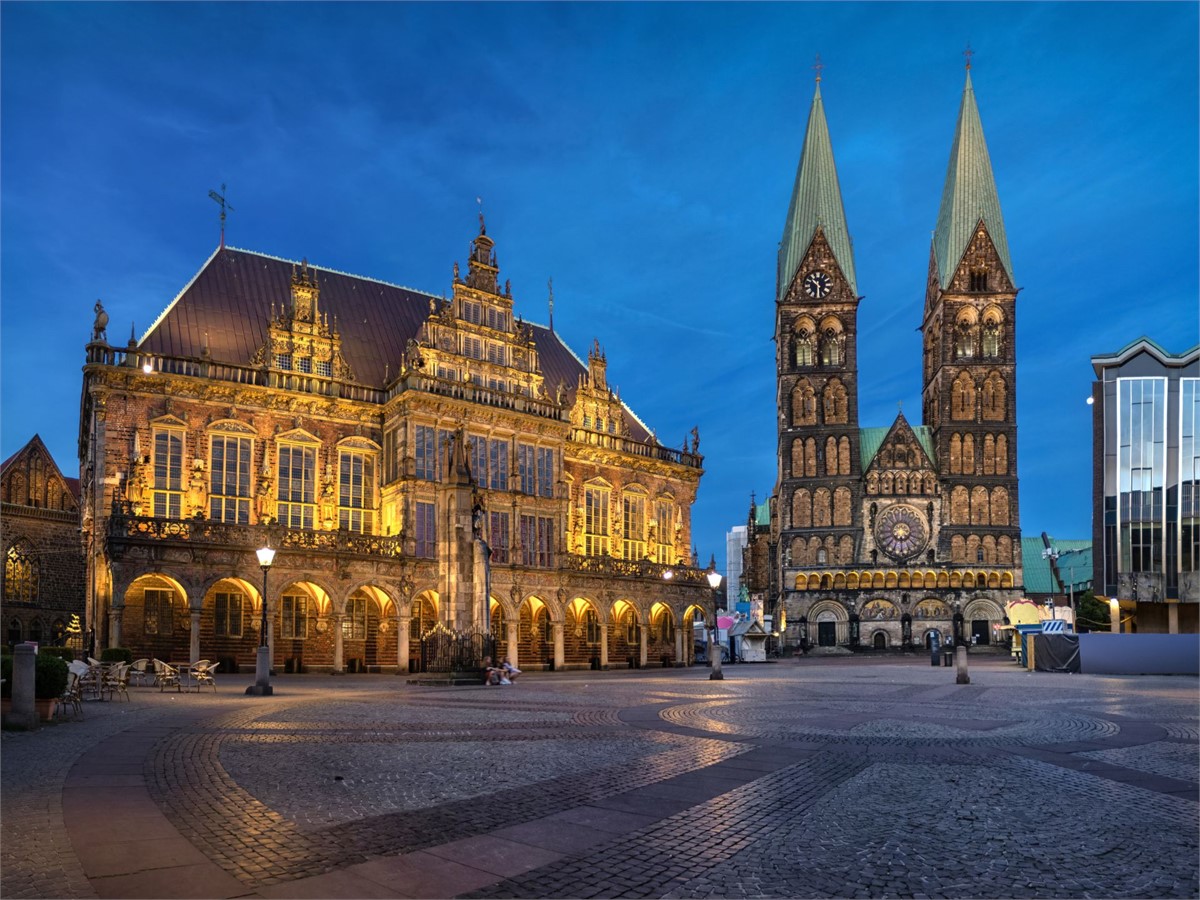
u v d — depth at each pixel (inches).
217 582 2231.8
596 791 546.0
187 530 2138.3
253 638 2317.9
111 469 2239.2
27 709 831.7
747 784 570.6
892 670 2480.3
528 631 2893.7
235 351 2536.9
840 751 716.0
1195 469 3489.2
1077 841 436.8
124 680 1240.8
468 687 1581.0
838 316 5260.8
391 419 2632.9
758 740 784.3
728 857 405.7
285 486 2492.6
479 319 2861.7
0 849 408.2
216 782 567.8
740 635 3631.9
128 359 2288.4
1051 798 534.3
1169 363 3545.8
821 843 429.7
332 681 1876.2
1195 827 465.7
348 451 2600.9
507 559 2723.9
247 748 721.6
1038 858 408.2
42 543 3206.2
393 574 2423.7
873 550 5027.1
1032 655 2298.2
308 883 364.5
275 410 2491.4
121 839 426.0
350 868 384.5
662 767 634.8
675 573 3228.3
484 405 2694.4
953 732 847.7
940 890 363.9
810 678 1973.4
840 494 5123.0
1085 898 356.5
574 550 3095.5
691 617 3326.8
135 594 2194.9
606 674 2437.3
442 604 1707.7
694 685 1668.3
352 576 2358.5
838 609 5012.3
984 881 375.6
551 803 511.5
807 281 5310.0
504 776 595.8
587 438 3181.6
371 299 3021.7
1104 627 4480.8
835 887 366.3
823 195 5403.5
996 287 5201.8
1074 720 967.6
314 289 2655.0
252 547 2206.0
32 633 3152.1
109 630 2097.7
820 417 5206.7
